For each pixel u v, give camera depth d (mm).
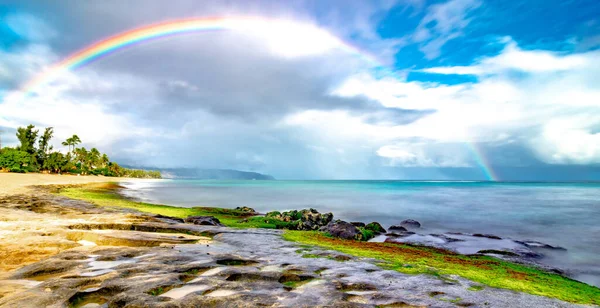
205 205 55562
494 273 13531
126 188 94438
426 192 98062
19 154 127125
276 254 14734
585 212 45906
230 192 97562
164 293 8719
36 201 35469
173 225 21562
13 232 16453
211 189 116312
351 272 11672
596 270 17203
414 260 14992
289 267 12023
